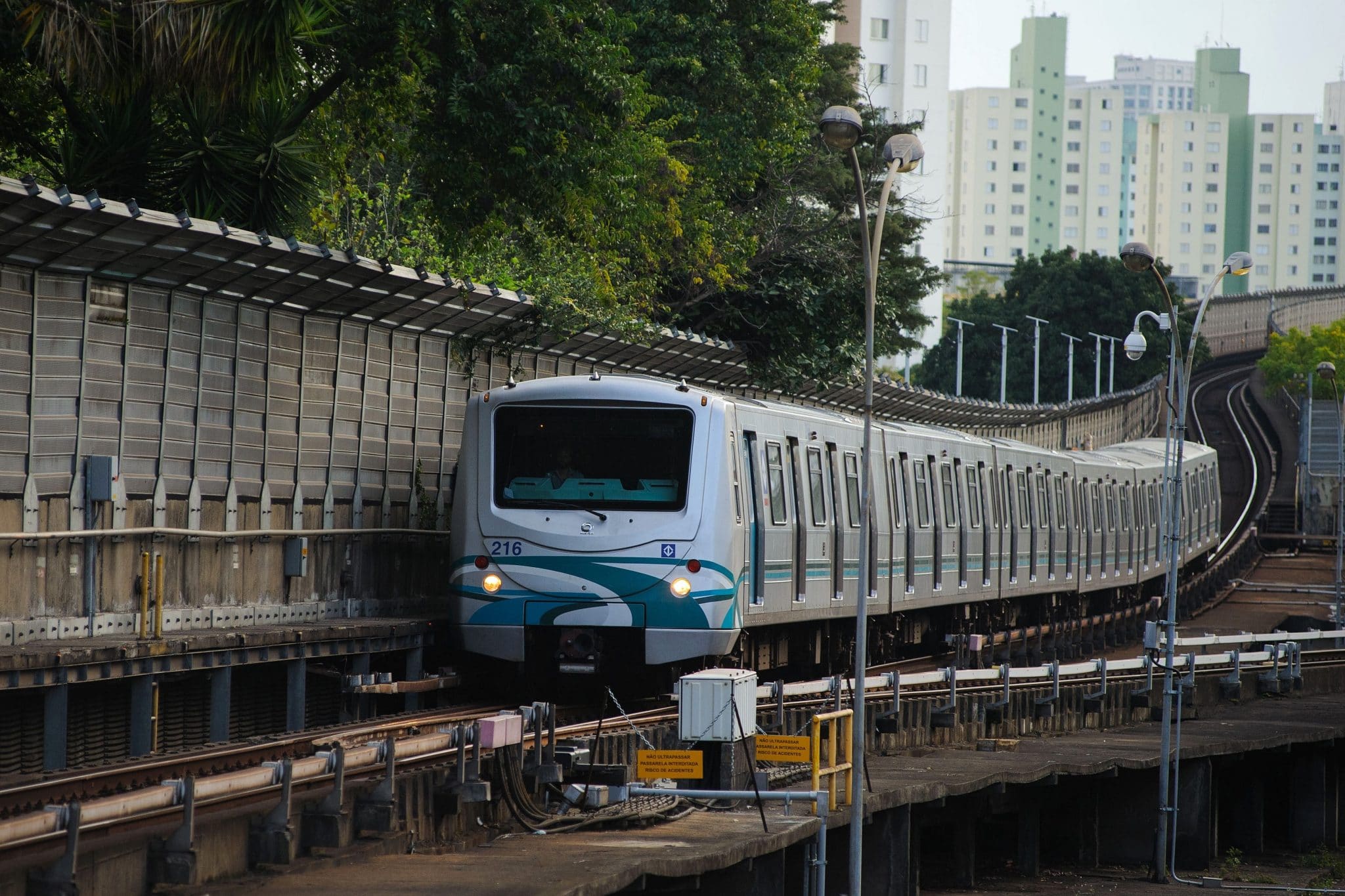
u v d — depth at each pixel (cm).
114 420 3428
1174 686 6103
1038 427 12594
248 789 2247
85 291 3328
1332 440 15938
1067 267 19262
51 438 3266
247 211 4084
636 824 2909
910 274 11062
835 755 3353
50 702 2927
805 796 3023
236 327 3809
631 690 4284
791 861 3161
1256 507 16012
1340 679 7469
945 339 19888
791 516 4553
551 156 4678
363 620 4131
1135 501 9494
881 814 3672
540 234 5309
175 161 4031
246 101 3072
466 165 4688
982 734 4969
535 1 4559
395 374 4481
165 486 3591
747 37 7019
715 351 5634
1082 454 8794
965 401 9050
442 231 5209
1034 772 4344
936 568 6044
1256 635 6988
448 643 4222
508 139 4628
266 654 3516
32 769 3034
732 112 6869
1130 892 4616
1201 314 5128
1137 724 5931
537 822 2883
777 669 5300
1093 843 5212
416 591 4678
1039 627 7162
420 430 4616
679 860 2541
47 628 3219
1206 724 5984
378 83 4403
